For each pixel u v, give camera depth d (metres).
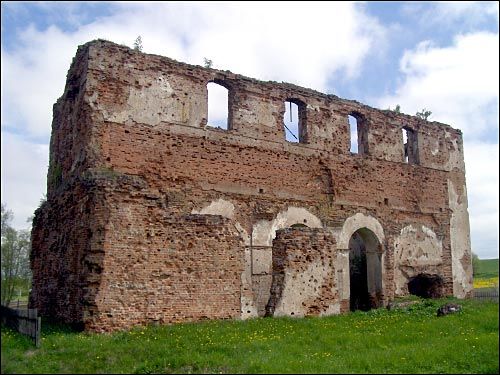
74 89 16.83
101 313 13.12
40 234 18.33
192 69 17.28
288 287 15.98
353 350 10.69
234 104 18.02
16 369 8.79
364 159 20.98
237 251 15.53
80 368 9.03
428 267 22.34
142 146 15.85
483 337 11.77
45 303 16.77
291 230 16.45
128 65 16.11
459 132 25.06
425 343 11.41
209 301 14.80
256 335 12.21
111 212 13.70
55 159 18.81
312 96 19.98
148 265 13.99
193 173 16.61
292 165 18.88
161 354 10.05
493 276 52.34
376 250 20.89
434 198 23.19
